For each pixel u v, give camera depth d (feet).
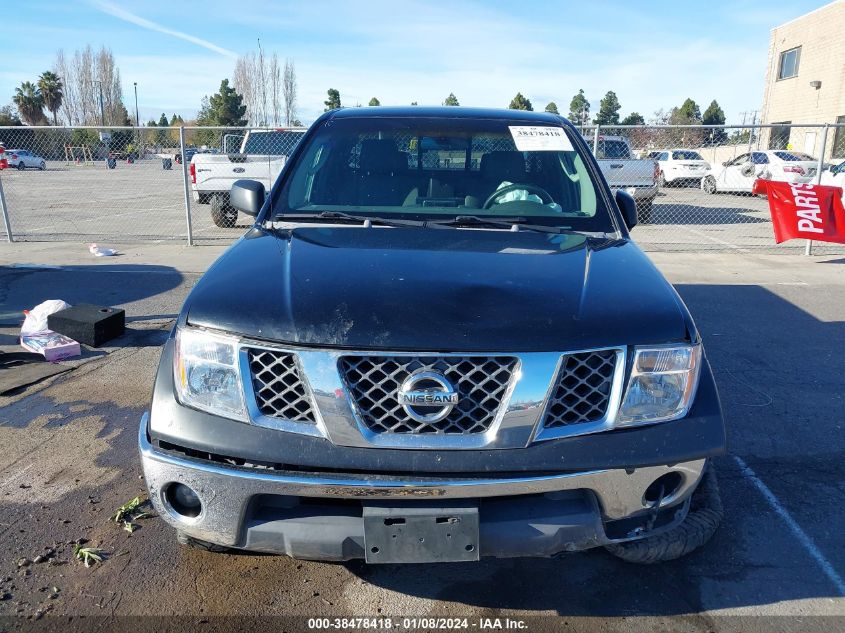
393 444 6.81
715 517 8.82
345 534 6.95
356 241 9.33
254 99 197.06
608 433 7.10
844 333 19.80
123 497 10.58
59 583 8.54
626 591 8.59
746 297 24.31
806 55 95.45
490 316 7.17
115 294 24.25
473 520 6.84
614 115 229.86
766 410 14.16
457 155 11.57
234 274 8.23
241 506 6.97
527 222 10.51
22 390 14.98
